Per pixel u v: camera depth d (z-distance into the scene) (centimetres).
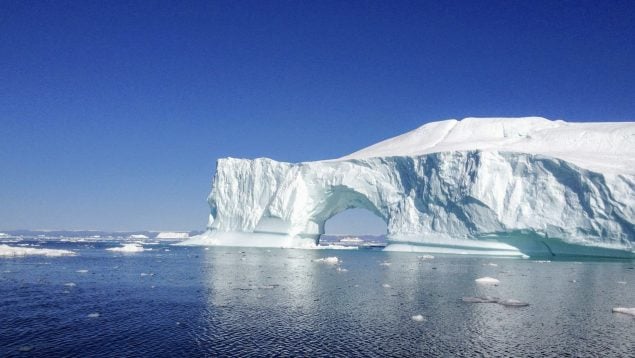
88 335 2050
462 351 1867
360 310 2536
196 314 2434
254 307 2609
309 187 7494
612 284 3441
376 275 3981
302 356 1809
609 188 4997
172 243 12519
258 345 1930
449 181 6122
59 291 3123
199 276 3925
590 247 5197
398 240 6644
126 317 2370
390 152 7325
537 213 5431
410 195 6644
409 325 2231
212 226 8850
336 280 3659
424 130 7962
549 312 2497
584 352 1861
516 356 1817
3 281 3594
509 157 5778
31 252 6575
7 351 1844
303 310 2534
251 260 5516
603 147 6025
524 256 5794
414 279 3719
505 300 2742
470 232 5944
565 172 5378
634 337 2047
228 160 8481
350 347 1908
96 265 4919
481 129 7400
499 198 5694
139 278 3791
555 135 6384
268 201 7881
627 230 4909
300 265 4881
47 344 1927
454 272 4206
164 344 1933
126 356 1794
